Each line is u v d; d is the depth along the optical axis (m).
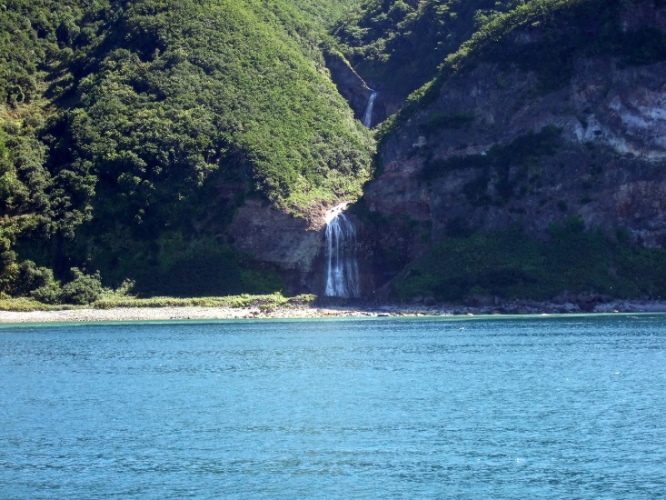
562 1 177.75
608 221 161.25
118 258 168.50
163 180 175.75
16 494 50.19
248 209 170.50
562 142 167.25
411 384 79.75
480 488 49.75
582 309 149.75
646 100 164.75
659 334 114.19
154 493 49.88
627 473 51.81
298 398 74.00
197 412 69.31
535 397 72.44
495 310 151.12
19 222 168.75
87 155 178.88
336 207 176.75
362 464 54.38
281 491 49.84
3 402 75.00
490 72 176.75
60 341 122.50
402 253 171.50
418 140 177.12
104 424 65.88
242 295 164.25
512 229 163.38
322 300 164.75
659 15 170.00
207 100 189.88
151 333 132.88
